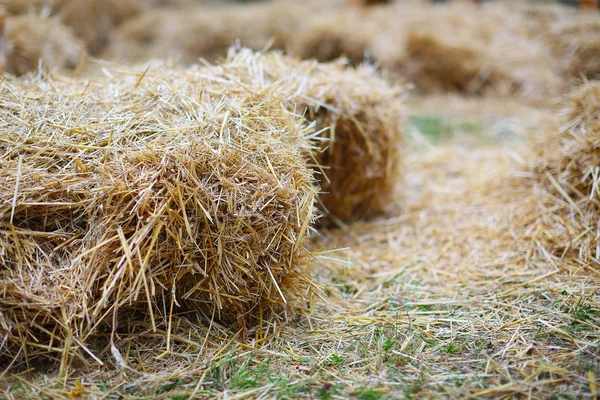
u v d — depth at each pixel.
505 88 6.09
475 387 1.88
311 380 1.94
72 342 2.00
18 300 1.91
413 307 2.47
